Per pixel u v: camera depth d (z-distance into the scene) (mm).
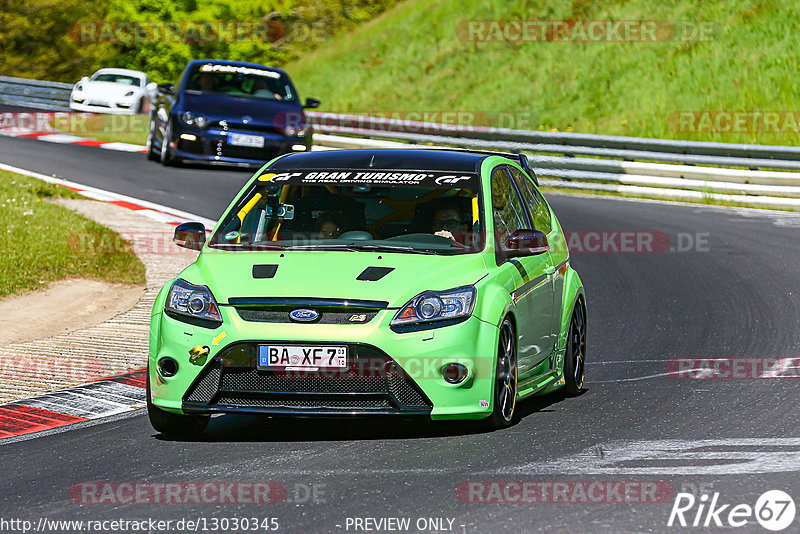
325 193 27672
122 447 24234
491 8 126188
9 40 164500
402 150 29562
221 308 23969
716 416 25953
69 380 32031
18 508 19578
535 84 110375
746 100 97562
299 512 18672
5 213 57281
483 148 85438
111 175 76062
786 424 24891
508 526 17672
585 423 25531
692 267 50969
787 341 36094
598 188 78562
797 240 57719
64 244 52281
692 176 75375
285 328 23438
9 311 41938
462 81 117000
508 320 25109
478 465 21594
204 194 69375
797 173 72188
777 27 104438
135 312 42312
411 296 23750
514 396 25500
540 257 28500
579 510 18438
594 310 43094
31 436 25828
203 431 25656
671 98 100812
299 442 24125
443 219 26562
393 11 145375
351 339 23219
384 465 21766
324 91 128375
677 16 110562
